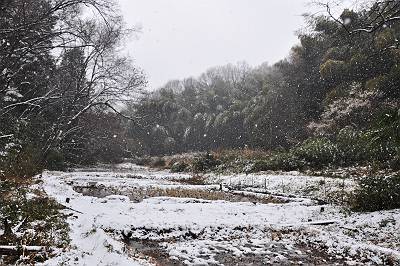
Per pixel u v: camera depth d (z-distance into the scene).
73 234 7.94
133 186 19.31
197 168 30.84
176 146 55.81
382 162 19.25
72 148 32.88
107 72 29.83
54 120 29.56
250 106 46.03
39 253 6.21
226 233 9.98
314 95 34.03
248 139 42.25
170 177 26.28
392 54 24.45
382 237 9.34
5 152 16.72
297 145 29.41
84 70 28.55
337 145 23.27
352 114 26.92
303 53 35.53
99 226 9.52
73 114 30.97
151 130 55.66
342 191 15.53
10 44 15.05
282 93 37.06
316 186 17.36
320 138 27.22
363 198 12.21
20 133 20.23
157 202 13.96
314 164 23.08
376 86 25.62
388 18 11.28
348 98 27.98
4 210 8.41
